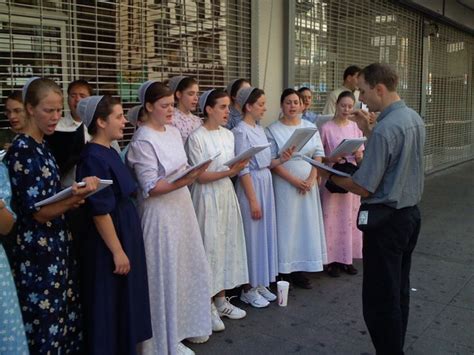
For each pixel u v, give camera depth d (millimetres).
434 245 5484
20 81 3482
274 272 3867
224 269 3484
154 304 2836
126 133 3891
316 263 4031
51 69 3639
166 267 2844
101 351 2545
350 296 4012
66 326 2424
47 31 3594
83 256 2592
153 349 2844
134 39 4113
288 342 3244
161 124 2910
